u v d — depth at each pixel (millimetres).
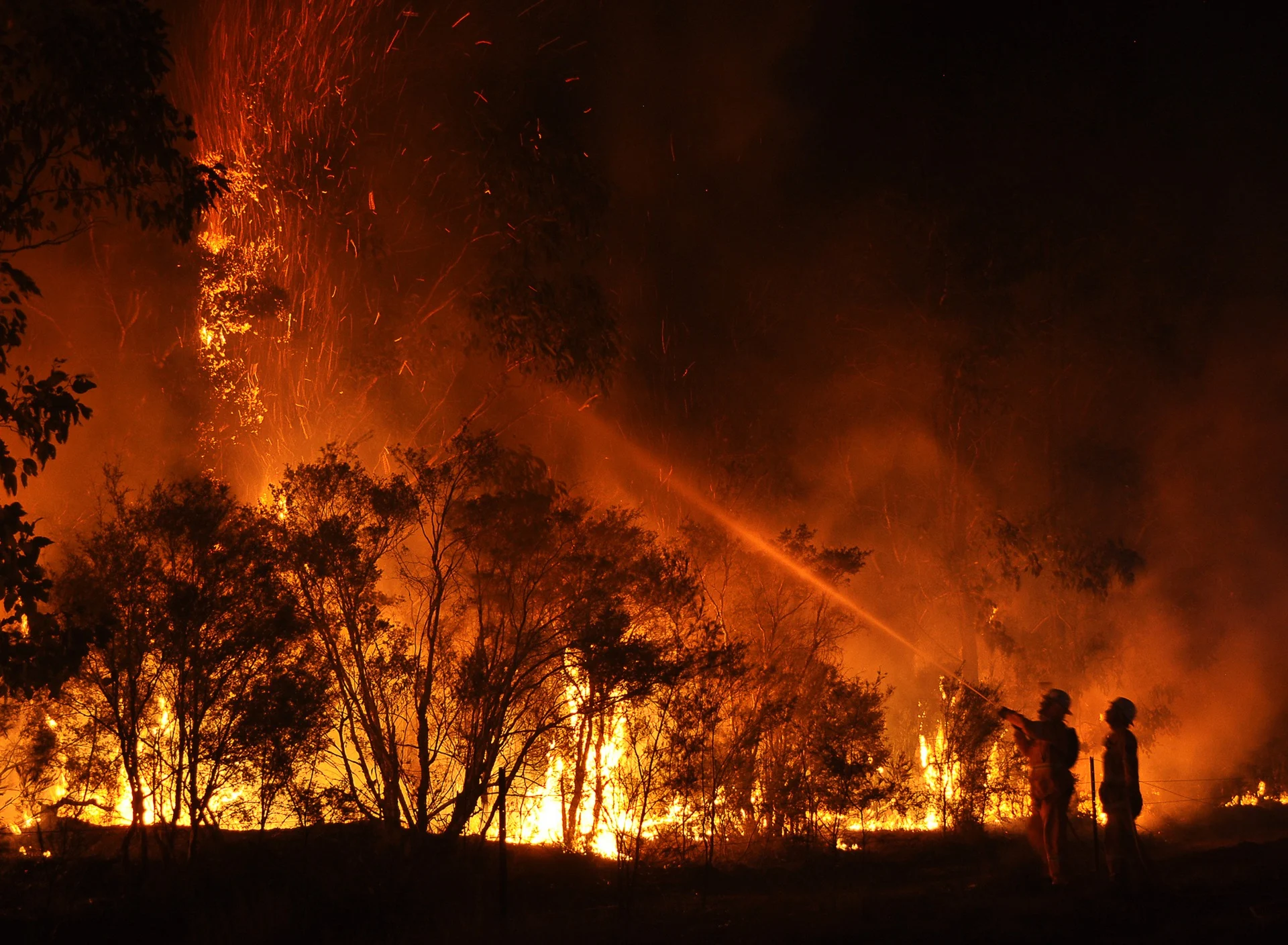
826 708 13883
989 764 15992
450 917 8617
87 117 9180
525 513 11781
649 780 11281
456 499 12328
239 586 10578
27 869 9672
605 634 11391
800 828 12992
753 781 13141
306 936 8445
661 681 11391
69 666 8406
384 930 8586
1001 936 7398
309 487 11453
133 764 10039
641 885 10602
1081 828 15773
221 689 10500
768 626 14820
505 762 12016
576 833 12680
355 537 11312
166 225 9891
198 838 10203
